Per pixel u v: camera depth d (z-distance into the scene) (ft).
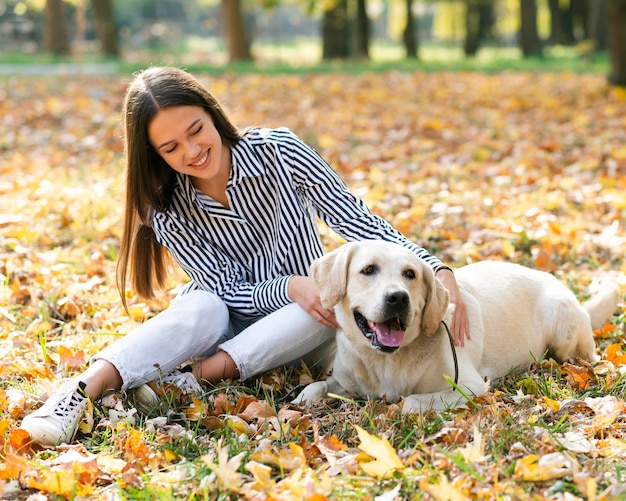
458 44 192.85
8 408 12.01
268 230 13.51
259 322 12.92
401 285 11.26
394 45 192.44
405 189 25.27
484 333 13.24
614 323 15.40
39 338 14.78
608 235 19.89
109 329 15.31
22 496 9.80
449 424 10.95
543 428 10.81
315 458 10.48
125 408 12.09
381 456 9.75
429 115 42.06
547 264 18.40
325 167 13.44
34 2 118.83
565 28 143.95
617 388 12.52
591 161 28.07
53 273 17.93
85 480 9.97
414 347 12.19
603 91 47.70
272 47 163.73
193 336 12.53
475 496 9.15
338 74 68.49
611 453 10.19
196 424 11.76
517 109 43.68
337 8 96.22
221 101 13.80
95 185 24.79
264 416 11.76
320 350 13.87
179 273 17.99
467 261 18.69
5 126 37.68
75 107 43.34
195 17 205.36
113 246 20.04
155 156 12.85
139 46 159.12
